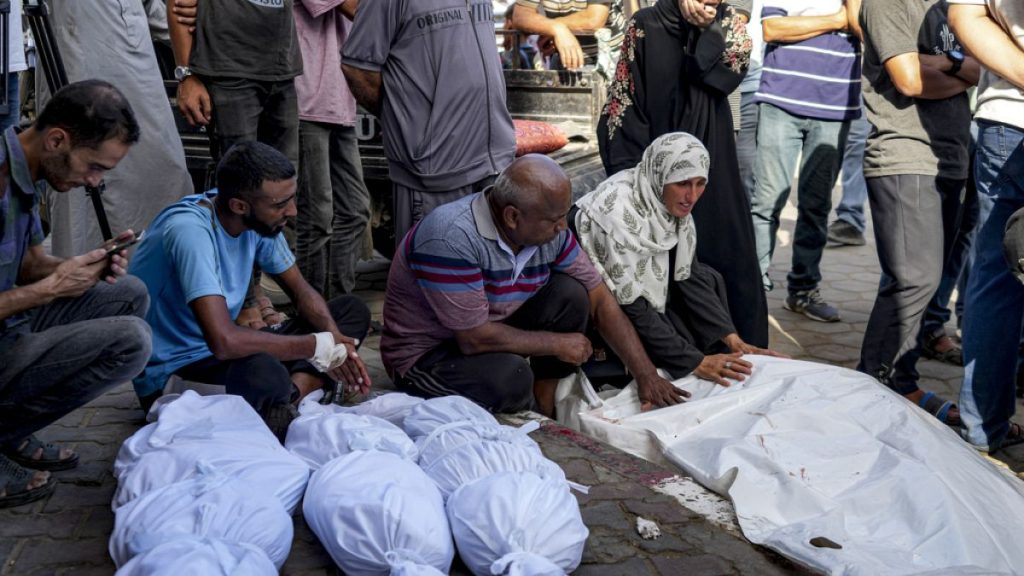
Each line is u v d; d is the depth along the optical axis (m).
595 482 2.92
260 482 2.53
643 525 2.65
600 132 4.34
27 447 2.90
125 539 2.28
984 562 2.61
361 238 4.92
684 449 3.10
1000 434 3.81
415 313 3.41
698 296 3.79
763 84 5.38
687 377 3.60
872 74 4.07
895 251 4.04
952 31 3.53
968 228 4.72
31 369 2.66
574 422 3.51
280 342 3.09
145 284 3.12
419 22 3.76
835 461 2.96
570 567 2.40
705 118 4.09
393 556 2.27
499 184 3.15
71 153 2.56
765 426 3.12
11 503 2.70
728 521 2.72
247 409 2.86
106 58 4.46
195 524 2.28
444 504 2.54
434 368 3.41
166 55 5.48
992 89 3.56
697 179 3.50
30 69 5.81
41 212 4.93
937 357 4.87
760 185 5.49
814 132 5.30
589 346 3.48
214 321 2.98
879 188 4.06
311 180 4.54
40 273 2.92
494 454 2.64
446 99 3.79
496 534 2.33
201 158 5.29
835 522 2.66
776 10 5.25
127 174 4.64
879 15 3.92
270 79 4.05
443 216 3.22
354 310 3.55
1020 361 4.37
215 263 3.06
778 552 2.56
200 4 3.88
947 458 3.00
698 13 3.92
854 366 4.75
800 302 5.52
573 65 5.54
